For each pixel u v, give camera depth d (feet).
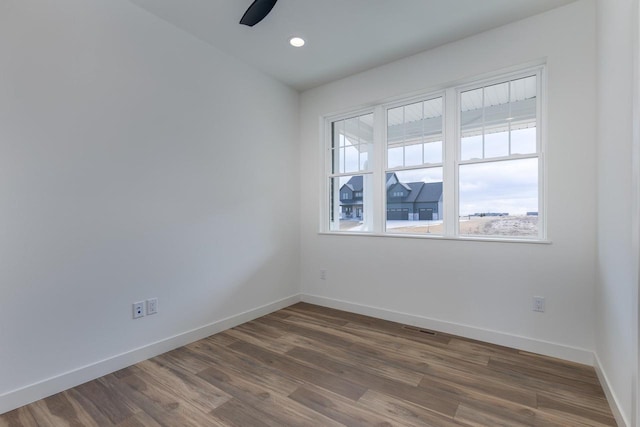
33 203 6.15
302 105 12.94
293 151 12.67
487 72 8.83
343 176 12.37
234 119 10.26
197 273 9.14
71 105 6.64
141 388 6.61
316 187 12.62
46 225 6.32
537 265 8.16
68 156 6.61
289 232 12.49
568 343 7.77
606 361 6.31
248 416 5.69
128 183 7.59
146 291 7.96
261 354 8.19
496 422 5.49
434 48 9.68
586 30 7.49
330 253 12.21
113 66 7.30
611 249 5.97
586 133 7.50
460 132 9.71
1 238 5.80
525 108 8.71
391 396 6.29
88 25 6.90
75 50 6.70
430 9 7.87
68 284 6.63
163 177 8.32
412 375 7.09
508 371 7.23
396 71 10.44
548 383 6.72
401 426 5.40
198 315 9.15
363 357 7.99
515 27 8.38
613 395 5.73
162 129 8.29
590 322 7.50
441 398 6.21
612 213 5.91
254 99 10.96
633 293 4.65
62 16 6.51
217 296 9.71
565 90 7.73
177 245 8.64
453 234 9.70
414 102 10.65
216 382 6.83
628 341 4.96
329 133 12.70
